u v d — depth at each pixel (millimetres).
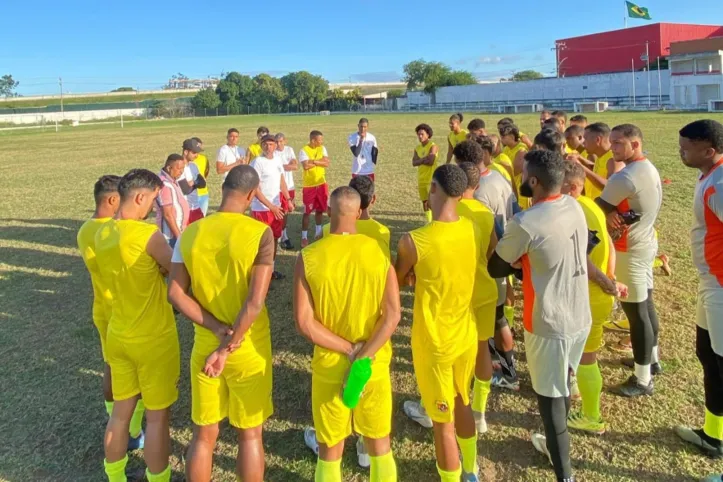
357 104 102125
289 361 5219
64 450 3924
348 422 2961
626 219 3906
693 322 5547
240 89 106625
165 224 6523
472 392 4477
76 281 7773
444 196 3037
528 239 2949
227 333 2891
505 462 3664
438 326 3053
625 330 5422
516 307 6305
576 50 78688
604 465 3545
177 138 35938
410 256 3041
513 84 73312
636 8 59562
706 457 3580
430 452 3805
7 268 8414
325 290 2803
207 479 3031
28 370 5133
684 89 46531
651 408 4141
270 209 7062
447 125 37094
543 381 3129
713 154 3201
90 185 16906
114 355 3170
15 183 17766
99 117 91938
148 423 3230
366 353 2814
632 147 3953
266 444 3936
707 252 3266
